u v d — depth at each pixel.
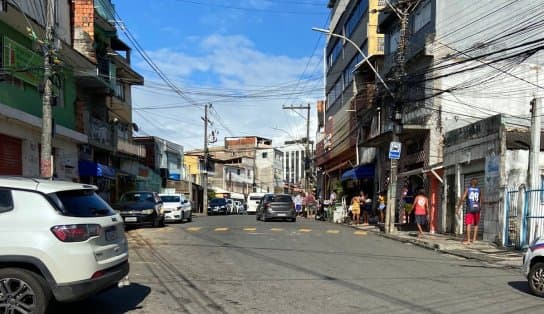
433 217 20.48
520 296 8.07
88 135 24.50
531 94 21.77
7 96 16.83
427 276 9.73
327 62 47.94
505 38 21.92
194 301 7.34
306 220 32.44
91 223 6.19
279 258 11.73
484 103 21.97
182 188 50.06
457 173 19.19
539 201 14.09
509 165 15.88
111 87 26.62
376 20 31.45
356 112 33.41
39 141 19.44
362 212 28.11
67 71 22.19
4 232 5.87
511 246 14.95
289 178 102.25
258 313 6.68
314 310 6.86
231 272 9.75
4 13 16.19
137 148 34.44
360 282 8.89
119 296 7.65
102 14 28.19
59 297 5.83
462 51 22.28
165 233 17.88
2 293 5.84
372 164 31.89
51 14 14.73
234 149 92.56
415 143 24.64
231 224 23.75
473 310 7.01
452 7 22.50
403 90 22.45
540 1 21.38
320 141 49.62
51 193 6.14
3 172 16.95
